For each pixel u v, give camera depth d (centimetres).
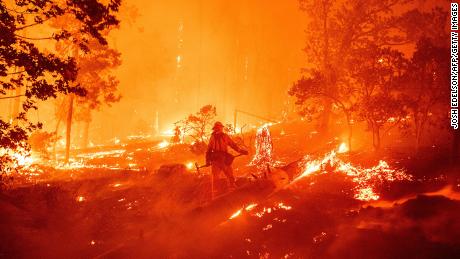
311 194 973
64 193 1159
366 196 945
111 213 942
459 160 1151
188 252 643
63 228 834
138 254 637
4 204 940
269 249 630
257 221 777
